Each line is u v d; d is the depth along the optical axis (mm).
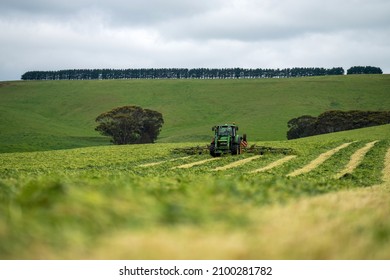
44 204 17797
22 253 12992
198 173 69625
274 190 31297
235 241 14664
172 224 16766
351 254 15109
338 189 40844
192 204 20766
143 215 17391
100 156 128375
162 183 33500
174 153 132250
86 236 14469
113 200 19344
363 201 26797
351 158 109688
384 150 126500
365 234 17219
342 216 20406
